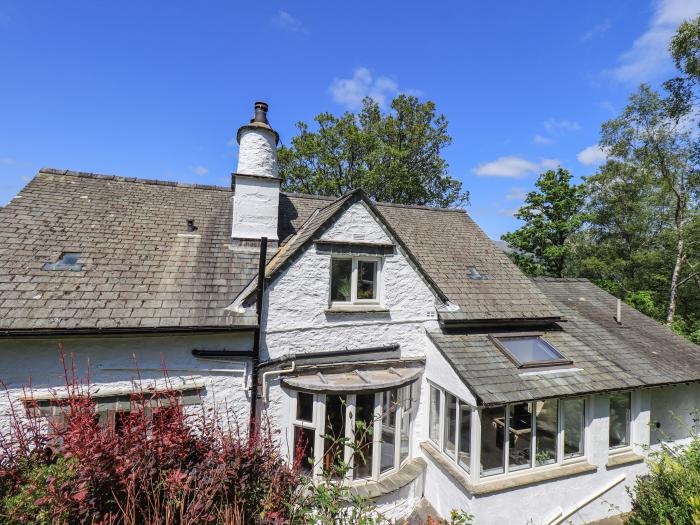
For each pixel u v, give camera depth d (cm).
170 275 768
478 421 700
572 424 814
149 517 335
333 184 2834
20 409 594
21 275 669
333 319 804
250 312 725
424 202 3164
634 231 2547
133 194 1012
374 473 726
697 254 2239
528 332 966
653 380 846
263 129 992
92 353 638
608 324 1205
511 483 702
